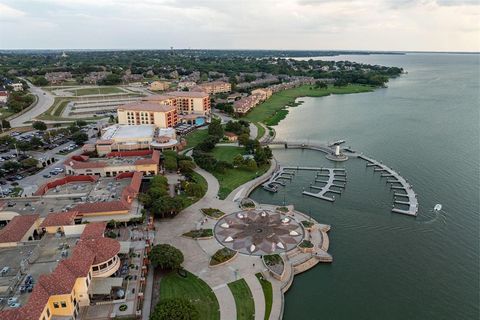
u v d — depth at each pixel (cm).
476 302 10081
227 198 16025
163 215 14050
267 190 17475
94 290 9162
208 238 12631
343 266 11644
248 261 11406
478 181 18212
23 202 13650
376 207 15662
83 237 10206
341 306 9931
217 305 9512
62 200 13850
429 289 10600
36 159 19750
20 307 7725
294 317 9512
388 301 10131
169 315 8031
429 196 16600
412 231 13725
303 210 15412
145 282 10306
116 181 15775
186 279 10506
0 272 9119
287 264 11294
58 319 8181
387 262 11856
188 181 17400
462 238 13200
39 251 10056
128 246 11200
